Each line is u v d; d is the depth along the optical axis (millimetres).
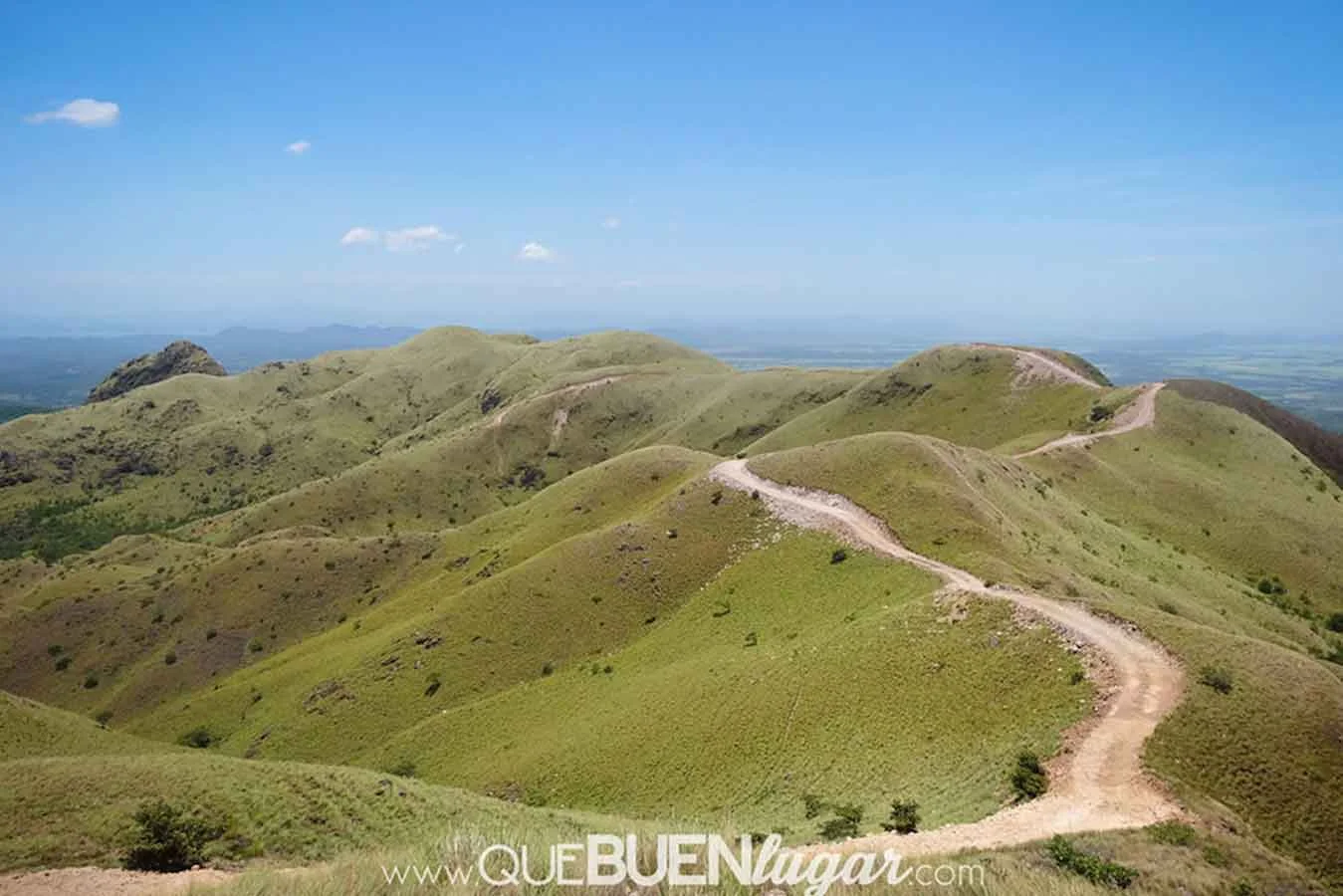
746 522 91688
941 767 37188
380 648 97875
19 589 160500
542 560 100750
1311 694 35344
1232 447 128625
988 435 159750
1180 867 23094
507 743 69438
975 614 50156
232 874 26906
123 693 122688
